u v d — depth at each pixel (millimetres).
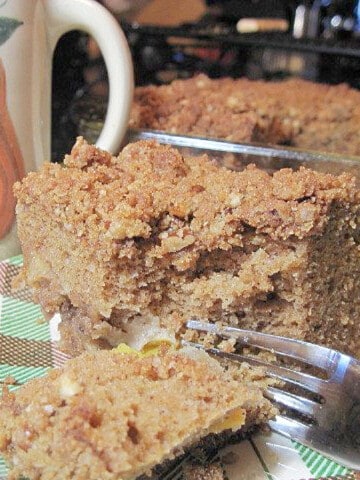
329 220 159
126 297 161
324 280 164
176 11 492
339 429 142
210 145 224
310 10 466
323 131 317
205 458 137
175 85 315
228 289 160
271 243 158
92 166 173
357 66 390
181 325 165
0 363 167
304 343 155
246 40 383
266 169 222
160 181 166
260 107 301
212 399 133
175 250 157
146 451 122
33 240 175
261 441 144
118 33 211
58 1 207
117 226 152
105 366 140
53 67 292
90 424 121
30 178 171
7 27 191
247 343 161
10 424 127
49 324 185
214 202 158
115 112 214
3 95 194
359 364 147
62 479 120
